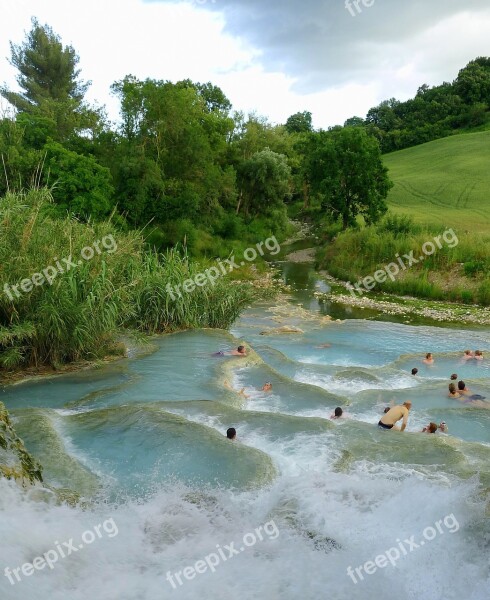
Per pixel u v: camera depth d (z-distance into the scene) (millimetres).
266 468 9195
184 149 39312
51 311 14570
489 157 84125
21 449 8438
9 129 28656
